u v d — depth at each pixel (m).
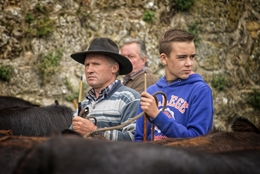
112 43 8.11
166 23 16.70
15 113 9.64
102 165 3.43
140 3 16.47
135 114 7.59
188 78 6.98
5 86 15.09
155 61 16.20
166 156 3.57
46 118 9.75
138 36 16.25
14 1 15.56
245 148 4.28
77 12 15.98
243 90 17.48
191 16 17.02
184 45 6.86
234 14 17.69
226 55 17.34
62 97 15.48
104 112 7.71
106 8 16.23
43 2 15.70
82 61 8.41
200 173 3.62
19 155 4.29
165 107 6.62
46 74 15.42
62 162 3.43
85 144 3.53
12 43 15.36
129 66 8.12
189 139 4.56
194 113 6.68
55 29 15.69
